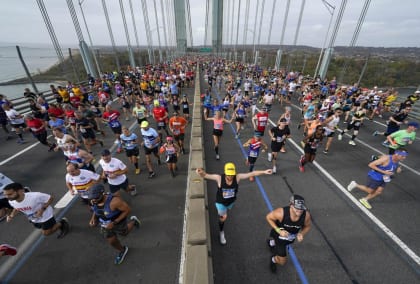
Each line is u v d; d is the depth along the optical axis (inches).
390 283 147.2
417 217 208.7
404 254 168.9
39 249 170.1
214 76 1133.1
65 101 547.2
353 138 379.9
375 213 213.0
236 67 1647.4
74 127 366.6
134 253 166.1
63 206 218.7
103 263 158.9
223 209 162.1
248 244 175.5
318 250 171.5
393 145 287.6
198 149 285.0
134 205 219.3
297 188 253.8
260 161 320.2
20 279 148.2
